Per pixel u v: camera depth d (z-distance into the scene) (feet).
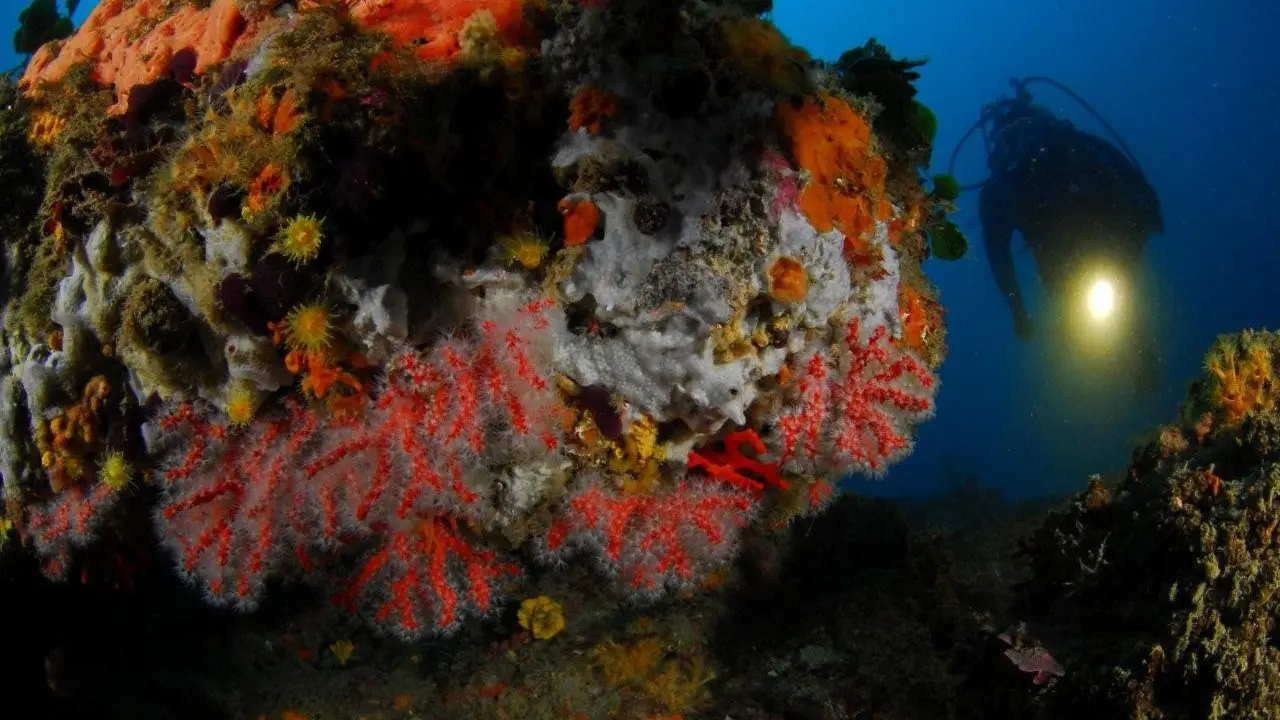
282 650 2.81
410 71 1.64
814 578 3.18
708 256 1.70
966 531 5.22
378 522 1.87
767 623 3.04
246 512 1.85
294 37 1.69
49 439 2.04
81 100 2.00
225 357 1.86
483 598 1.92
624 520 1.87
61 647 2.52
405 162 1.63
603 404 1.82
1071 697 2.17
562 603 2.99
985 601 3.12
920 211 2.09
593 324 1.79
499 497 1.87
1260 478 2.16
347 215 1.67
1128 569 2.28
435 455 1.76
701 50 1.67
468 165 1.69
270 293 1.73
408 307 1.75
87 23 2.13
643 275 1.71
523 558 2.93
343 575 2.73
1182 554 2.17
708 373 1.77
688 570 1.93
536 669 2.78
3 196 2.07
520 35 1.77
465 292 1.78
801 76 1.74
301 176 1.65
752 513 1.98
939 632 2.86
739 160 1.67
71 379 2.02
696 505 1.91
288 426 1.88
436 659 2.86
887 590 3.10
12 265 2.11
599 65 1.68
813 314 1.80
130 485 2.07
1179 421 2.67
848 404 1.91
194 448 1.88
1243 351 2.60
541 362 1.78
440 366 1.75
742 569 3.12
